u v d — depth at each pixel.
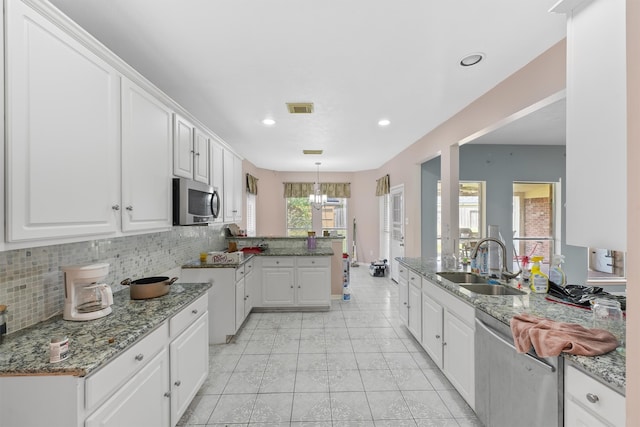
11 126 1.00
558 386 1.16
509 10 1.58
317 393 2.13
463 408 1.97
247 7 1.54
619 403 0.92
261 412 1.93
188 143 2.44
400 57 2.05
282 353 2.76
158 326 1.51
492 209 4.76
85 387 1.04
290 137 4.19
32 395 1.01
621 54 0.89
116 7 1.53
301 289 3.90
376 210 7.03
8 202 0.99
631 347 0.67
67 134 1.22
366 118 3.35
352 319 3.66
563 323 1.30
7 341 1.24
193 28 1.72
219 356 2.71
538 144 4.75
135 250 2.24
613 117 0.91
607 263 4.79
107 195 1.46
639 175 0.67
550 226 4.88
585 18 1.00
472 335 1.81
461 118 3.09
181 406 1.74
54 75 1.16
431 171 4.83
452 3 1.53
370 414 1.91
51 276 1.53
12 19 1.00
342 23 1.68
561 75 1.88
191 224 2.29
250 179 6.06
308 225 7.62
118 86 1.54
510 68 2.22
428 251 4.80
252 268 3.80
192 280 2.99
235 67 2.18
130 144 1.64
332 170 7.33
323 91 2.61
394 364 2.54
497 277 2.34
